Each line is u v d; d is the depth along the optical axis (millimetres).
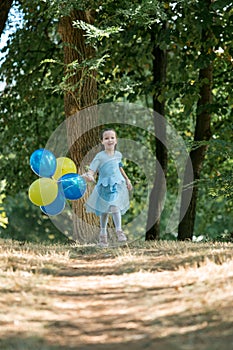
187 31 14781
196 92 15234
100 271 7984
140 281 7059
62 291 6773
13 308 5941
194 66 14227
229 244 9992
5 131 18719
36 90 17922
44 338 5090
